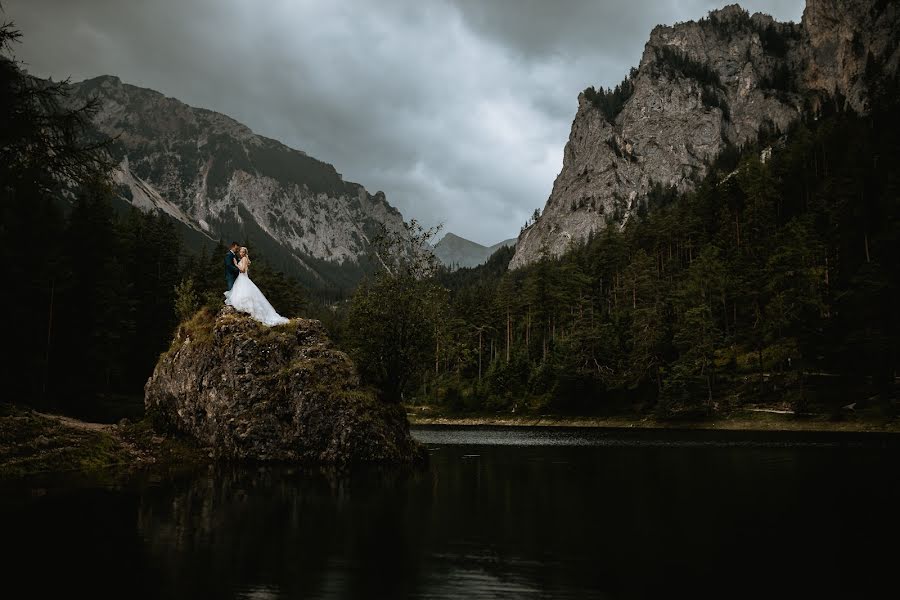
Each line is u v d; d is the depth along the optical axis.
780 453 42.94
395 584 11.89
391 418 37.47
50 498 20.33
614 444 55.03
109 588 11.12
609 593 11.50
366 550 14.59
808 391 73.31
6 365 43.50
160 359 38.25
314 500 21.61
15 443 27.42
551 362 103.25
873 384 68.88
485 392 108.50
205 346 35.69
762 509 21.08
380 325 40.91
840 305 79.12
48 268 47.47
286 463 33.62
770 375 78.88
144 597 10.66
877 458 38.75
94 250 54.81
